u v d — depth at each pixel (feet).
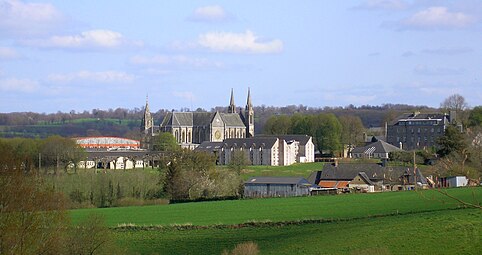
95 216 363.35
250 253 329.93
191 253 353.72
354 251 325.83
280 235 391.86
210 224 444.14
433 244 336.49
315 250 339.16
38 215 289.74
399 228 375.25
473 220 378.73
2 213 275.80
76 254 315.37
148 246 376.89
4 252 271.28
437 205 470.39
